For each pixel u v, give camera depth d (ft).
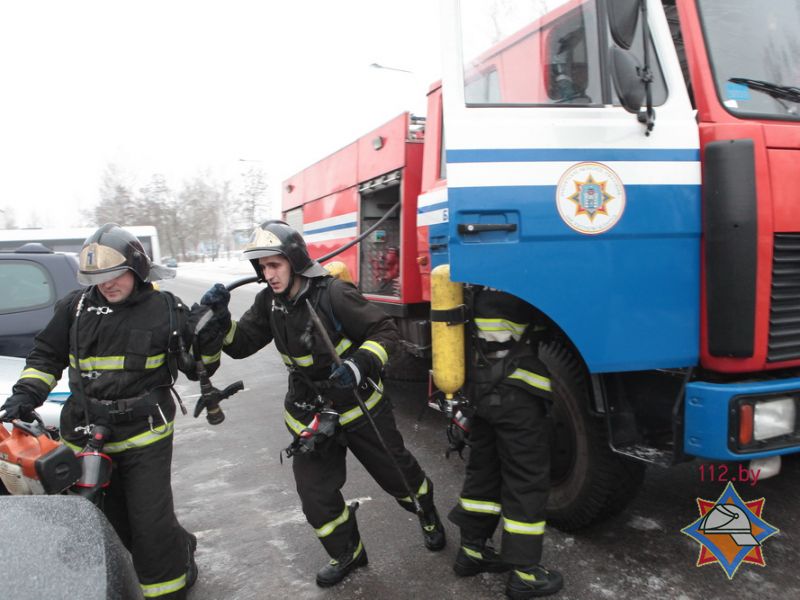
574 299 7.97
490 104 7.95
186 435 16.93
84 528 4.89
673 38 8.71
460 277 7.65
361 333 8.21
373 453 8.66
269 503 12.00
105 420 7.48
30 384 7.51
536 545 7.80
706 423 7.62
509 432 7.93
